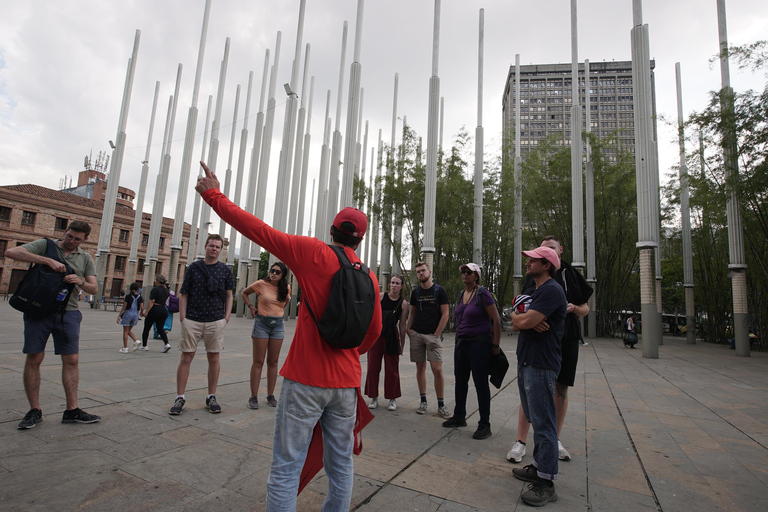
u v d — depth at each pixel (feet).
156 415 13.57
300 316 6.62
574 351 11.60
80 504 7.79
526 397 10.88
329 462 6.58
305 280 6.50
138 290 29.04
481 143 76.33
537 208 85.61
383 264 88.38
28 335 11.80
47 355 23.61
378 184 77.46
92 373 20.15
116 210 142.72
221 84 96.27
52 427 11.82
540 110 283.38
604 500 9.16
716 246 73.77
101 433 11.64
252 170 98.48
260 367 15.40
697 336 106.32
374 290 6.89
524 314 9.85
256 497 8.39
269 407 15.39
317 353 6.33
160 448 10.78
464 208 75.20
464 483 9.74
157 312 29.50
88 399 15.06
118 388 17.10
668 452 12.58
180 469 9.56
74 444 10.71
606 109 278.46
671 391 23.58
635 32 47.03
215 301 14.62
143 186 108.68
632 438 13.98
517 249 82.17
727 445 13.42
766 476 10.78
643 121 46.83
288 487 6.04
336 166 83.46
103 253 99.30
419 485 9.53
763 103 44.24
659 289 82.79
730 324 79.46
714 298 76.89
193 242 111.55
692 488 9.91
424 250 62.95
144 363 23.99
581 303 11.82
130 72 102.12
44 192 128.67
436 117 64.23
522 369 10.19
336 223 7.20
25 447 10.33
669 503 9.07
